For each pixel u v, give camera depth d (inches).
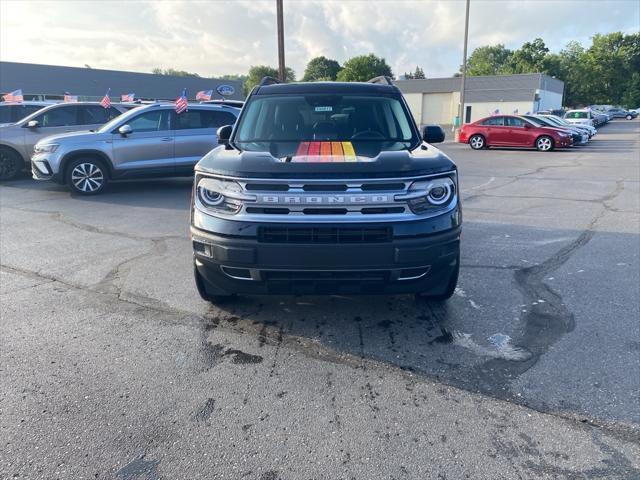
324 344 138.8
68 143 364.5
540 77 1990.7
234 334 144.9
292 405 110.3
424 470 90.3
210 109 402.6
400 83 2266.2
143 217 299.9
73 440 98.7
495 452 94.6
